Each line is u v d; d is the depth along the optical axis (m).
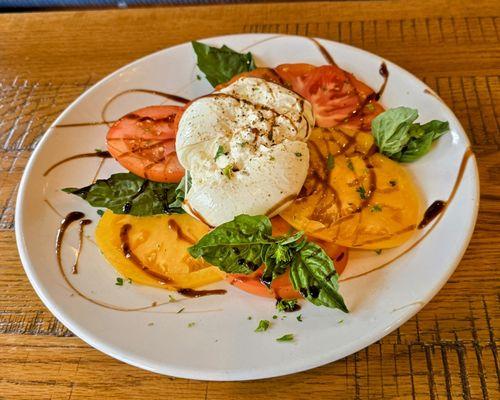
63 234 0.39
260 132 0.37
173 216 0.39
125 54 0.52
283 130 0.38
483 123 0.42
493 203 0.38
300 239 0.33
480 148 0.41
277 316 0.33
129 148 0.42
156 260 0.37
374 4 0.53
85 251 0.38
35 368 0.34
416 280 0.33
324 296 0.31
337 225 0.35
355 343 0.30
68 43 0.54
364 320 0.31
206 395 0.32
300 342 0.31
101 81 0.47
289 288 0.33
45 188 0.42
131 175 0.41
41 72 0.52
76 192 0.40
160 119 0.43
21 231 0.38
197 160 0.37
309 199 0.36
